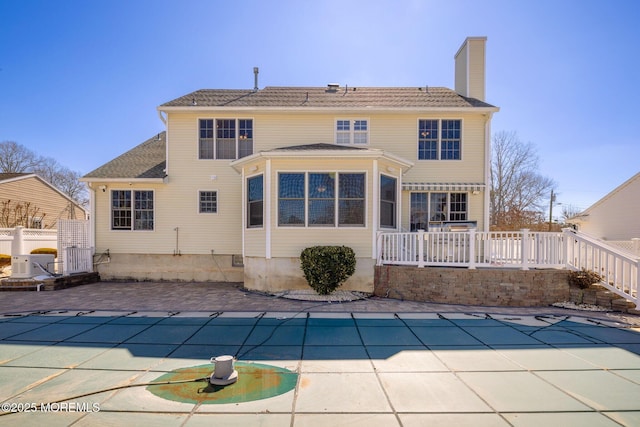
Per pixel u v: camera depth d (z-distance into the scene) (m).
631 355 5.15
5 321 7.05
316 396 3.82
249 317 7.39
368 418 3.36
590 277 8.34
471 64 14.11
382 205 10.45
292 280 10.07
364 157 9.92
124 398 3.76
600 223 19.66
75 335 6.09
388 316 7.51
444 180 13.05
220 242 13.09
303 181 10.09
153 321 7.05
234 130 13.31
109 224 13.01
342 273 9.39
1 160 39.16
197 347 5.47
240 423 3.26
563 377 4.36
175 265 13.04
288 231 10.08
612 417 3.40
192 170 13.20
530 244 8.84
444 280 8.96
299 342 5.73
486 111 12.72
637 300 7.73
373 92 14.91
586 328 6.59
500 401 3.72
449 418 3.37
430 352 5.28
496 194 33.88
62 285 11.30
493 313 7.80
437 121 13.20
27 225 22.39
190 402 3.68
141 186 13.03
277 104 13.37
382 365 4.74
